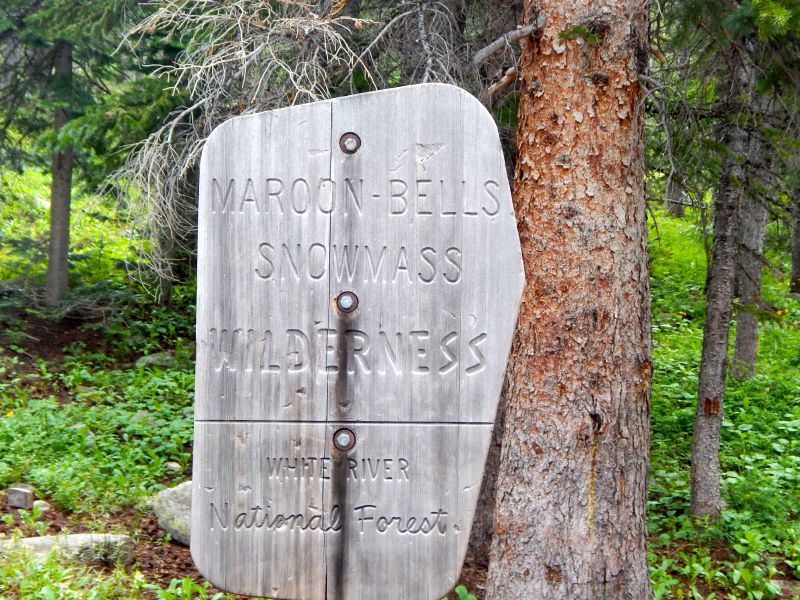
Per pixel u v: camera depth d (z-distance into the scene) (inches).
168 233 343.9
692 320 649.6
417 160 136.4
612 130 189.9
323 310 137.2
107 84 531.2
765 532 302.0
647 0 200.5
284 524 137.6
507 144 288.7
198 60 280.5
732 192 313.3
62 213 511.8
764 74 274.7
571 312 188.4
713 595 251.3
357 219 137.1
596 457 185.9
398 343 136.5
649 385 193.0
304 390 137.3
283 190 137.9
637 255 192.4
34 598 191.3
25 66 486.3
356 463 136.7
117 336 518.6
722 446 397.1
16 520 261.4
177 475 341.1
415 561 136.3
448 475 135.9
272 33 262.2
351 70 261.7
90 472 308.0
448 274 136.1
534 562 187.9
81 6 426.6
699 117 286.7
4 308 495.8
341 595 137.0
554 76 192.2
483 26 300.7
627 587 185.3
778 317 325.7
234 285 138.0
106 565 237.3
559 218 190.2
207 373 138.1
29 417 360.2
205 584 233.6
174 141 339.6
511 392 197.0
